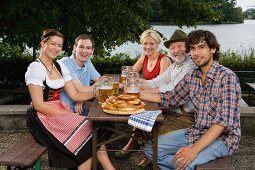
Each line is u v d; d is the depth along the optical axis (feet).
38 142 11.80
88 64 15.93
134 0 28.84
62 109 12.30
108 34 27.91
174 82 13.60
